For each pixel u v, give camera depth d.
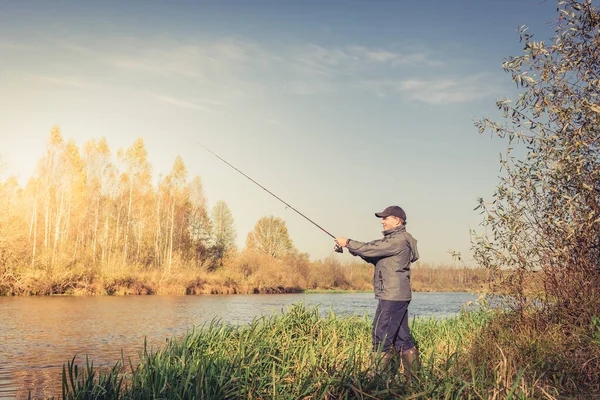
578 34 5.88
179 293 38.38
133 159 54.44
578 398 4.13
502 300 6.38
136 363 8.14
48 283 30.34
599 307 5.55
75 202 48.22
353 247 5.36
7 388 6.16
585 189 5.65
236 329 7.21
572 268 5.94
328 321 8.18
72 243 46.12
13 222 30.95
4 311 18.69
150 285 37.19
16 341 10.92
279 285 48.88
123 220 53.19
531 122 6.14
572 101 6.00
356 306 24.12
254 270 49.03
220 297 34.00
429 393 3.77
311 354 4.85
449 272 61.00
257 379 4.54
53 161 46.22
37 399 5.54
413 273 63.41
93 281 33.44
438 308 23.02
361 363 4.56
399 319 5.17
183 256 51.94
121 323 14.98
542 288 6.27
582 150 5.79
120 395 4.27
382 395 3.90
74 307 21.17
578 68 5.84
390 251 5.21
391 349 5.00
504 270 6.41
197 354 5.39
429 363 4.46
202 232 59.03
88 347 10.07
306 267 56.56
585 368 4.73
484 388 4.06
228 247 61.47
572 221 5.82
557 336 5.48
